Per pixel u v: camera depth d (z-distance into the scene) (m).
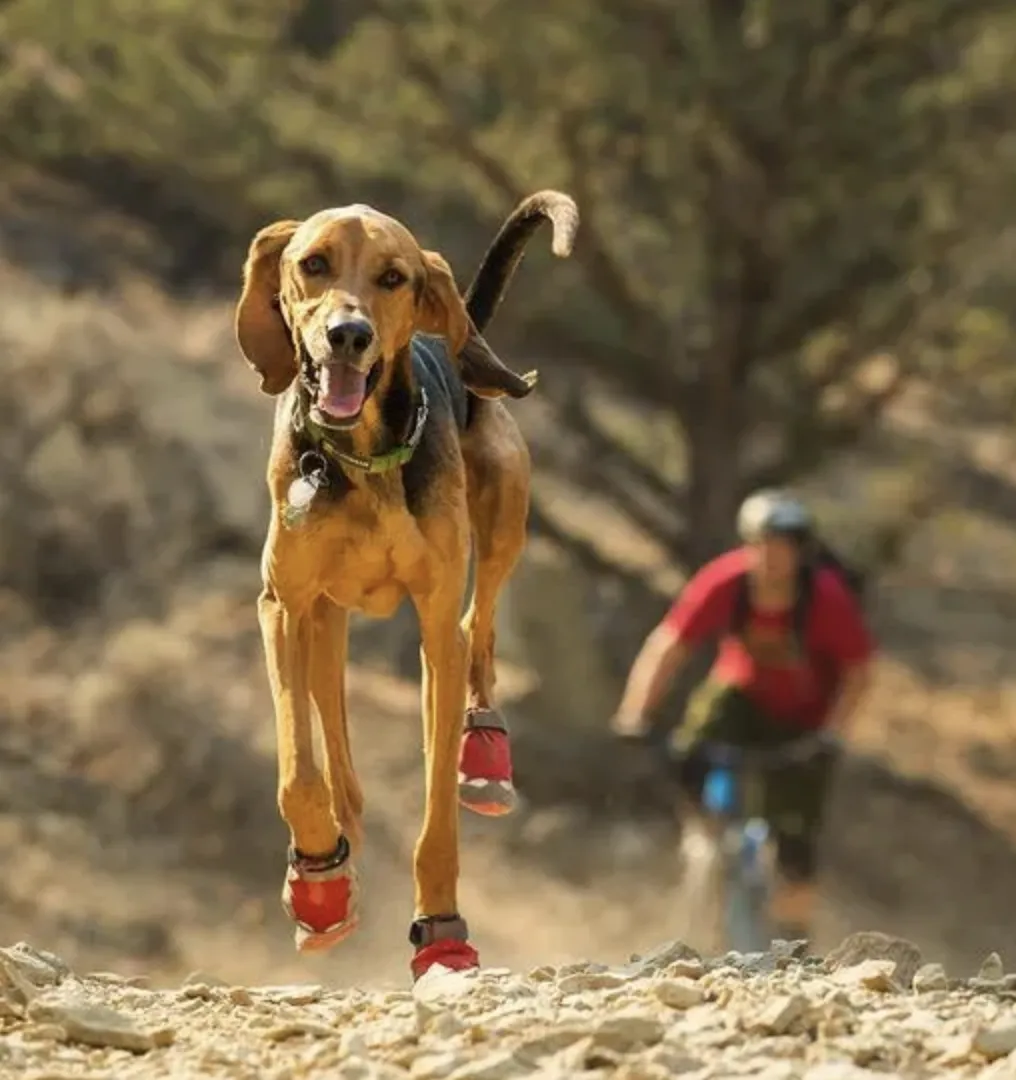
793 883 13.17
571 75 17.44
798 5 17.55
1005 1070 5.41
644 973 6.99
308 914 6.77
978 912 18.39
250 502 20.47
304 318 6.46
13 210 24.62
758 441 24.11
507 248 7.67
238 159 18.19
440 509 6.71
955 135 18.50
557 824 17.84
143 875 15.84
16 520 19.39
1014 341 19.48
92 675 17.84
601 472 20.17
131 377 21.06
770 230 18.91
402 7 17.94
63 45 17.84
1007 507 26.77
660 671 13.16
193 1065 5.68
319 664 7.27
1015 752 21.11
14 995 6.26
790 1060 5.58
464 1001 6.23
